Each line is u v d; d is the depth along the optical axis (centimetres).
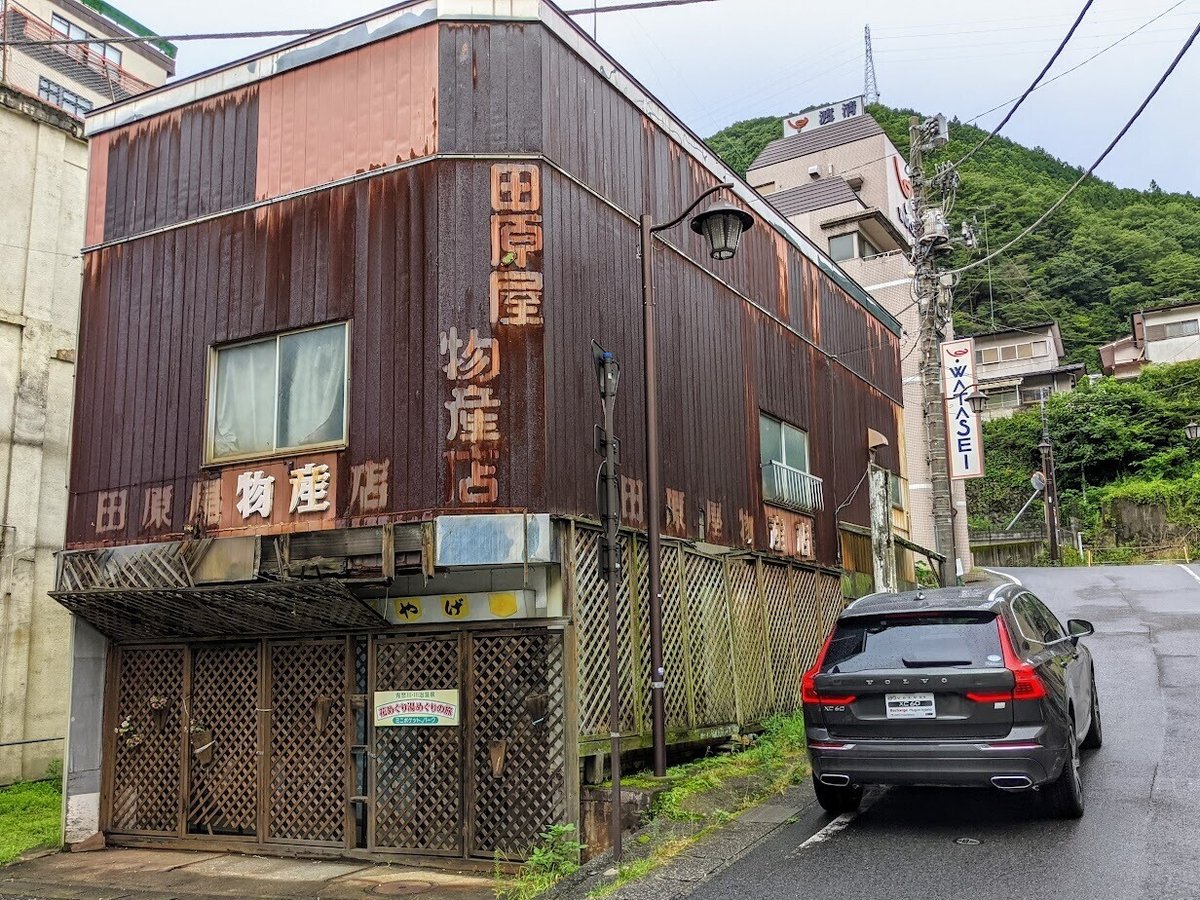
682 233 1110
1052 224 6425
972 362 1925
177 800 924
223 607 868
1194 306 5109
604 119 966
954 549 1470
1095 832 636
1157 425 4659
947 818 706
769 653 1140
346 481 836
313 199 905
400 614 829
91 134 1052
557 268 847
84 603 927
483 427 797
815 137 4591
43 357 1350
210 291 950
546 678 780
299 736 877
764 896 565
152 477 948
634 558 898
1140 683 1253
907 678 654
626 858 684
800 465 1397
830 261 1605
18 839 971
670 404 1027
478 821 783
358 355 852
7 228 1327
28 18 2542
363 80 898
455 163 844
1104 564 3866
